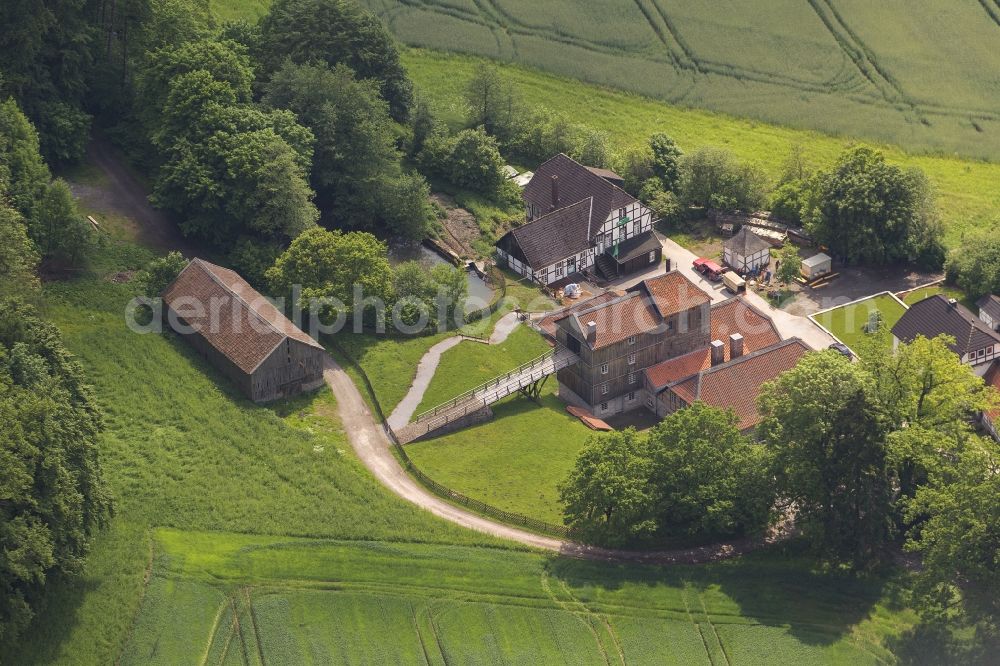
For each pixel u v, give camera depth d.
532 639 159.38
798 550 177.62
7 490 137.75
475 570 168.25
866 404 170.25
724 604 167.50
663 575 171.25
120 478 175.38
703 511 173.88
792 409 173.50
